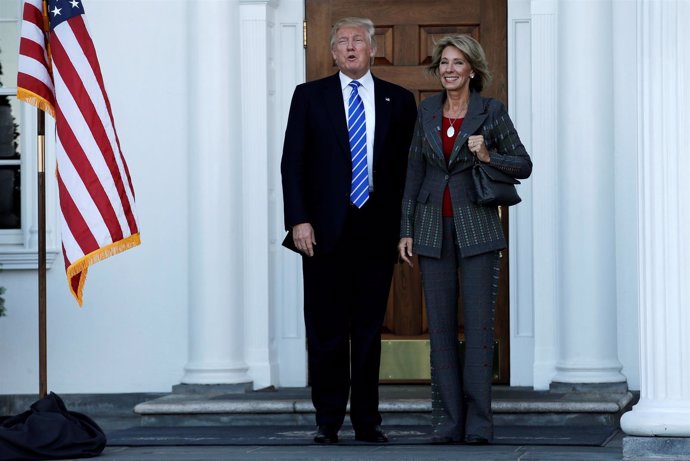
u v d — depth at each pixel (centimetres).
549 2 977
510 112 998
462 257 762
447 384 769
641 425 685
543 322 971
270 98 1012
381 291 775
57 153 773
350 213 769
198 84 991
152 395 1012
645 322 695
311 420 896
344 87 785
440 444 770
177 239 1012
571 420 872
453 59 758
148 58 1016
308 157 784
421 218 770
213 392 970
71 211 770
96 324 1019
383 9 1024
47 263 1017
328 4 1027
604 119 949
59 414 741
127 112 1016
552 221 973
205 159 988
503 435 814
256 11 1000
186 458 714
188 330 1002
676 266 690
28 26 777
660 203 694
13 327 1020
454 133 764
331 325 777
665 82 695
